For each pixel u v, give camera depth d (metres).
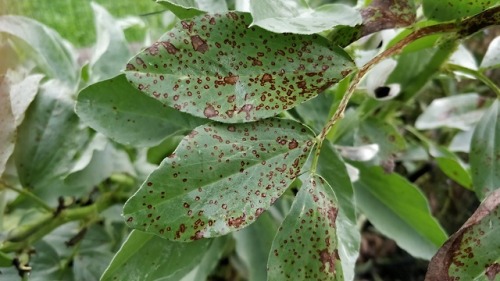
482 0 0.21
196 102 0.19
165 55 0.19
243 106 0.19
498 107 0.26
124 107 0.24
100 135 0.28
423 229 0.30
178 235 0.18
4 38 0.28
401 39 0.23
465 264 0.19
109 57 0.30
